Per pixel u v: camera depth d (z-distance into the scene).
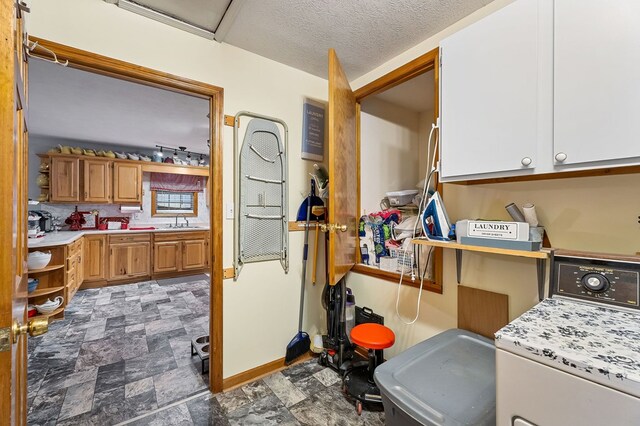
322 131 2.43
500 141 1.12
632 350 0.63
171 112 3.44
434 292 1.78
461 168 1.25
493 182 1.43
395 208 2.38
